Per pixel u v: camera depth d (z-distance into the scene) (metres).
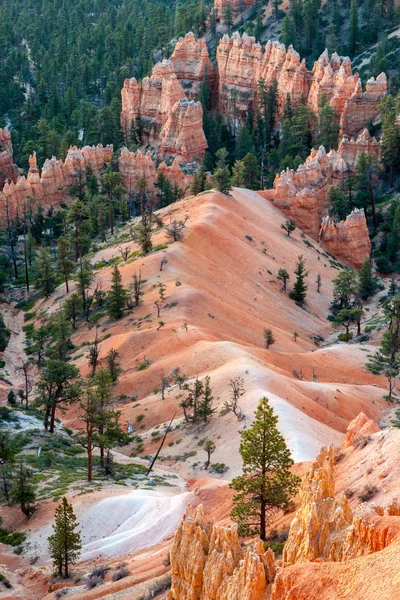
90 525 105.69
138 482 122.56
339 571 49.31
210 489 103.44
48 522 107.38
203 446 132.12
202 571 62.44
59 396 144.00
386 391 169.00
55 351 179.75
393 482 66.75
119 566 90.31
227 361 156.12
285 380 148.38
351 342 199.00
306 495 60.06
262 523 76.12
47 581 93.56
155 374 161.00
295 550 57.28
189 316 181.50
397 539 50.16
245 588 56.28
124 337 175.88
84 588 87.31
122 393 160.25
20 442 137.50
